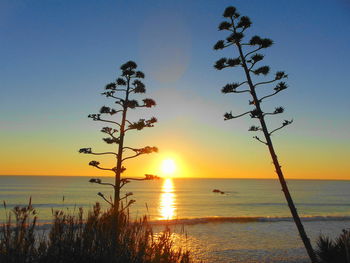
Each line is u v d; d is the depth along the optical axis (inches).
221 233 998.4
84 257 177.3
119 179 391.9
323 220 1362.0
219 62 500.1
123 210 222.8
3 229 158.7
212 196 4653.1
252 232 1033.5
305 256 705.6
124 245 192.5
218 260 652.7
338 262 418.3
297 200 3949.3
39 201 3134.8
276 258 684.7
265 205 3179.1
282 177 464.1
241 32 505.4
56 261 170.9
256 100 485.7
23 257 156.6
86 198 3602.4
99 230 195.8
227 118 485.7
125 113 418.6
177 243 443.5
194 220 1245.1
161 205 3085.6
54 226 185.8
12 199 3378.4
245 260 665.6
